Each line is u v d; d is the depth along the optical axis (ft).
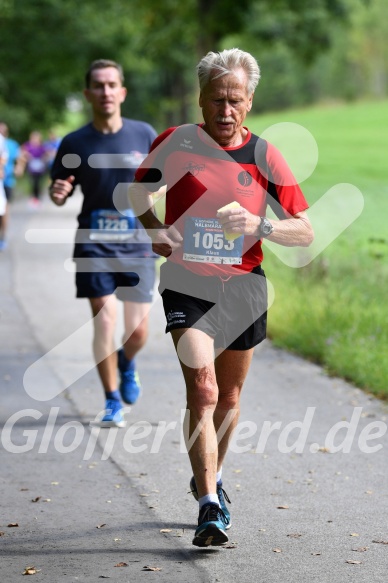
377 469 41.78
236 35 195.62
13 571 30.42
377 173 256.52
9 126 296.10
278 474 41.14
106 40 278.67
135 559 31.53
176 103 243.60
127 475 40.96
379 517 35.73
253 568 30.71
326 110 523.70
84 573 30.25
